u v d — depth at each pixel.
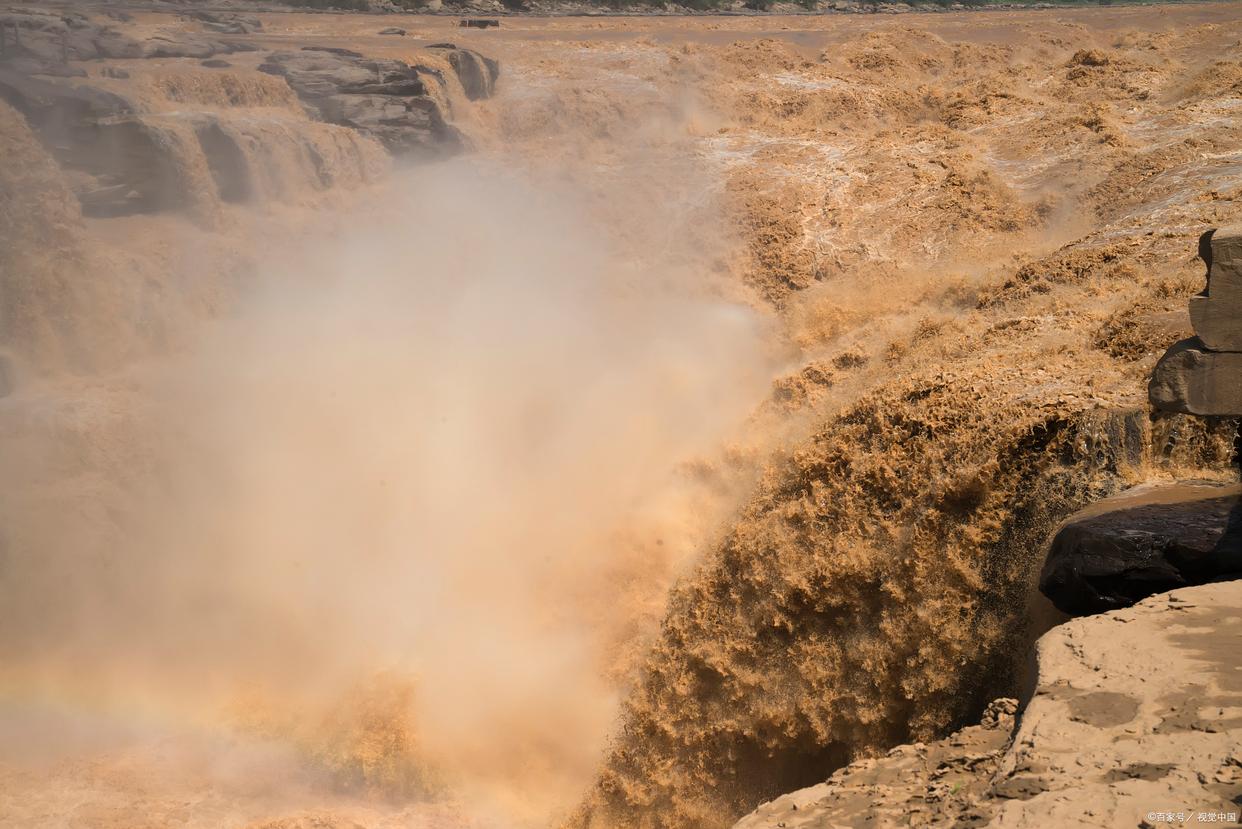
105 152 25.97
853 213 29.66
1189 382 7.40
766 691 11.46
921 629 10.36
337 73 33.75
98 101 25.81
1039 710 6.04
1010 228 26.95
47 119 25.09
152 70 31.09
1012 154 30.58
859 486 11.28
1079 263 17.12
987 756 6.56
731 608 11.92
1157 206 22.84
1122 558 8.33
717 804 11.84
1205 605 6.89
